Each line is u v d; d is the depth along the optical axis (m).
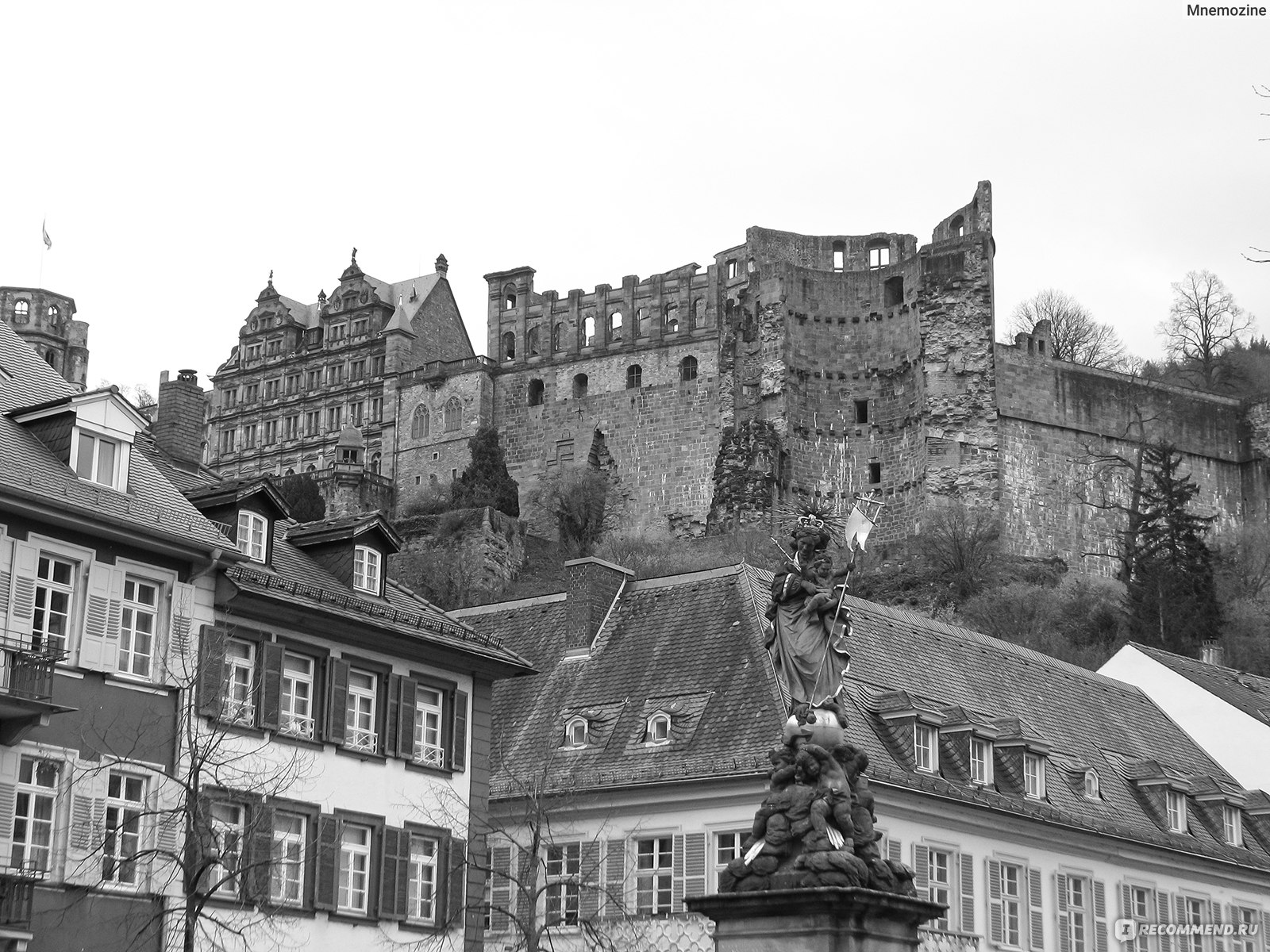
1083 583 127.06
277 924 44.00
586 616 60.22
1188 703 74.00
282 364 167.00
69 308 130.12
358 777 47.44
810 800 30.59
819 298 142.50
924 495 135.12
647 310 149.00
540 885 53.28
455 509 135.38
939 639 64.69
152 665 43.16
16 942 38.62
